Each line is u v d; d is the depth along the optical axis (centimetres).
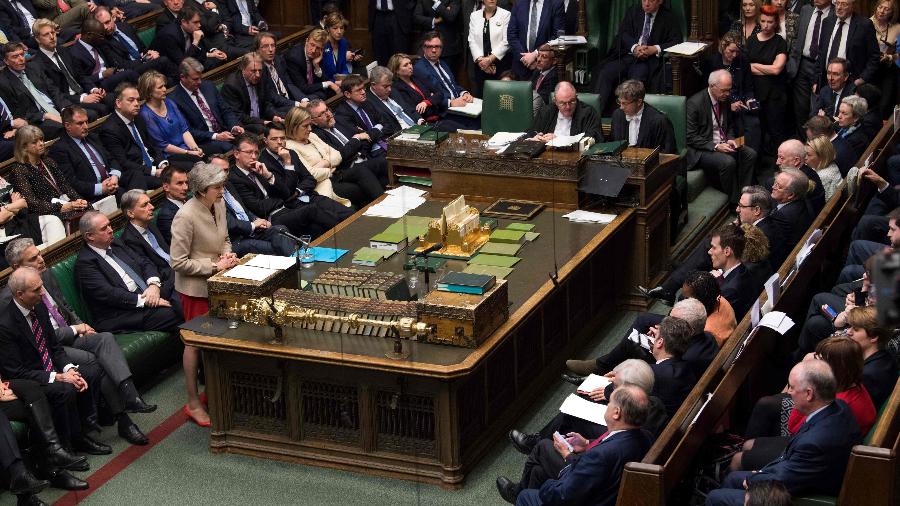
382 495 625
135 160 923
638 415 516
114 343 698
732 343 607
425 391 620
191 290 703
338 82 1153
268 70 1077
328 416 650
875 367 567
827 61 1075
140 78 942
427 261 723
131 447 683
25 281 643
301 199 907
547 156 847
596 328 815
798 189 771
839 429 499
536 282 718
